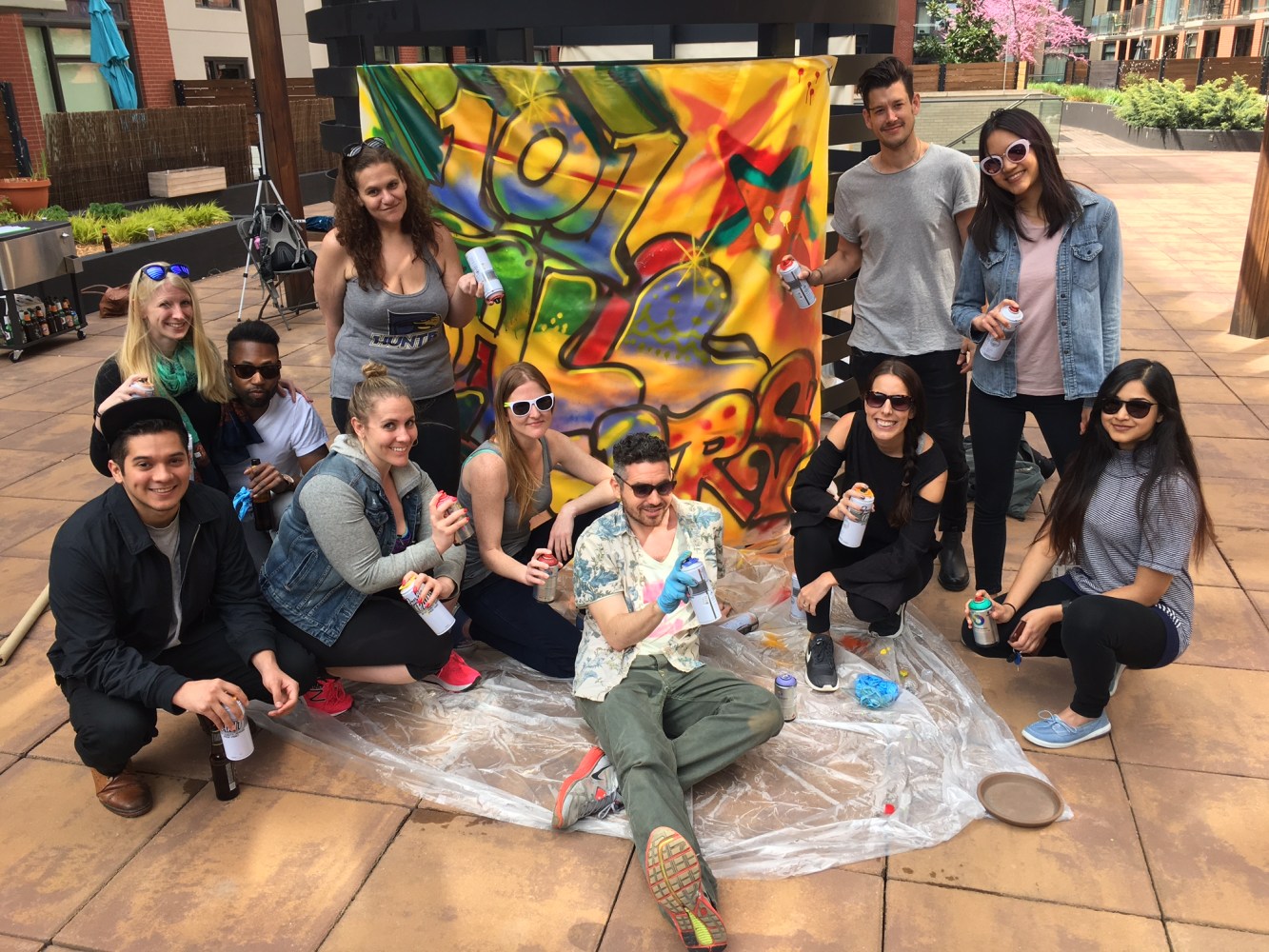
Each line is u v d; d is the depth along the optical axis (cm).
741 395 407
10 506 495
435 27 414
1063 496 308
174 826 281
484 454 329
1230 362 665
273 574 313
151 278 325
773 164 384
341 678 329
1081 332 329
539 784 294
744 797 285
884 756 299
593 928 243
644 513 289
